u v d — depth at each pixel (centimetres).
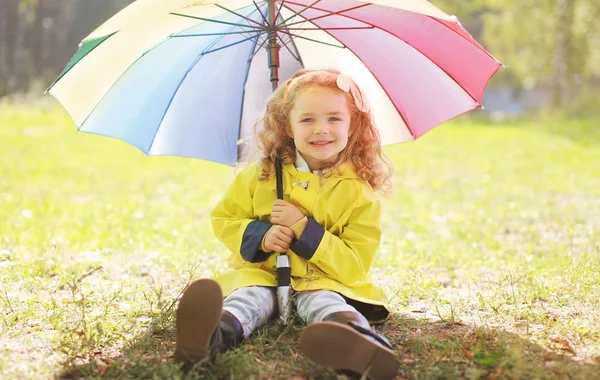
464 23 2553
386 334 303
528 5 2072
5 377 242
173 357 261
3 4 2742
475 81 321
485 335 294
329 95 300
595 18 2000
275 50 337
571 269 416
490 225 645
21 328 303
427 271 445
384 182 328
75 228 579
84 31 3191
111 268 438
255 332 294
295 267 299
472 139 1581
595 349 276
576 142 1498
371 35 342
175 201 799
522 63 2142
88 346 274
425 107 345
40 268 409
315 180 308
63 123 1655
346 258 296
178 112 356
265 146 316
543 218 684
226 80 361
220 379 247
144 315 325
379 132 344
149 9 293
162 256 471
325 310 271
